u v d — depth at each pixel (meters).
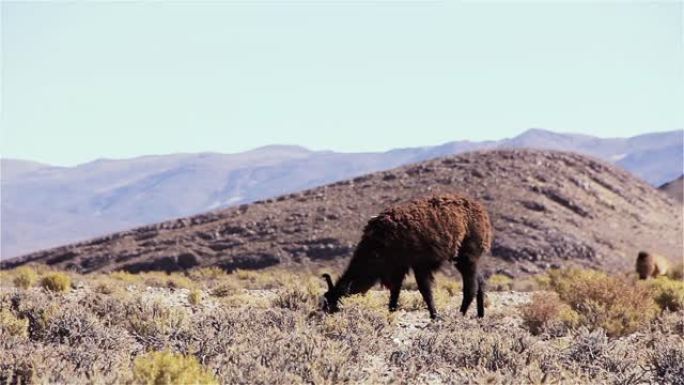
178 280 105.62
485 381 37.06
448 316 57.84
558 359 42.38
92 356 37.53
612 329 53.72
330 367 37.62
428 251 56.69
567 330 53.88
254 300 74.31
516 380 37.69
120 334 44.91
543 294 57.97
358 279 56.44
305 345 40.03
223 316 50.00
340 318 50.78
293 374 36.16
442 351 43.59
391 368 40.91
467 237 58.78
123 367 35.84
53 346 41.47
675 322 54.69
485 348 42.12
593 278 62.53
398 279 57.72
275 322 50.44
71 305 51.28
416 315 62.56
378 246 56.19
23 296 55.91
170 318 49.09
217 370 35.78
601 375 39.81
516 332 47.16
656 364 40.47
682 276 121.75
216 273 135.50
